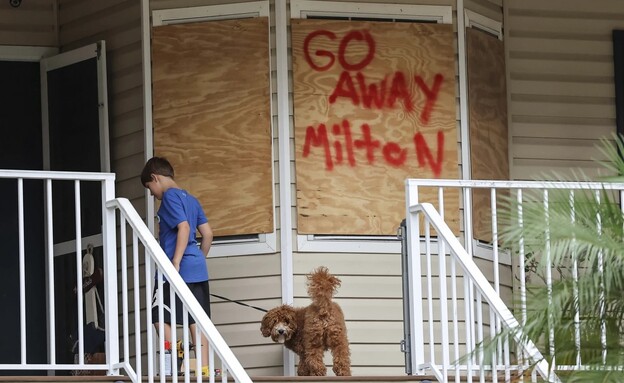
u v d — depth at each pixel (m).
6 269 24.42
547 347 14.96
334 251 22.00
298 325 20.34
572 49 24.66
